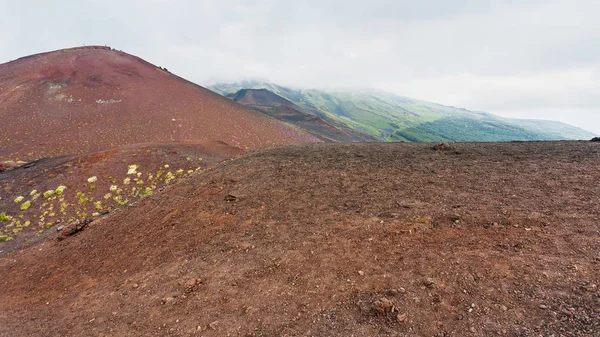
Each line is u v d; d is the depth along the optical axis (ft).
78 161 79.25
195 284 19.77
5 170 84.58
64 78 176.45
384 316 13.97
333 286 16.84
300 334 13.97
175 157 83.41
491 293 13.88
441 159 35.68
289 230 23.85
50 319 21.38
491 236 18.07
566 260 14.76
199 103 195.31
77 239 37.37
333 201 27.58
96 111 151.23
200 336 15.26
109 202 64.69
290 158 43.39
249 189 33.30
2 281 31.96
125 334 16.98
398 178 30.86
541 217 19.03
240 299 17.40
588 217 18.02
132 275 23.99
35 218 59.77
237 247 23.12
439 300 14.19
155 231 30.63
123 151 83.87
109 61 211.41
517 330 11.75
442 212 21.99
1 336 20.72
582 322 11.31
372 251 19.15
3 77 172.04
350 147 48.39
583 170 25.85
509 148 37.27
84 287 25.17
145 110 162.50
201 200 33.58
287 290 17.31
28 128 125.70
